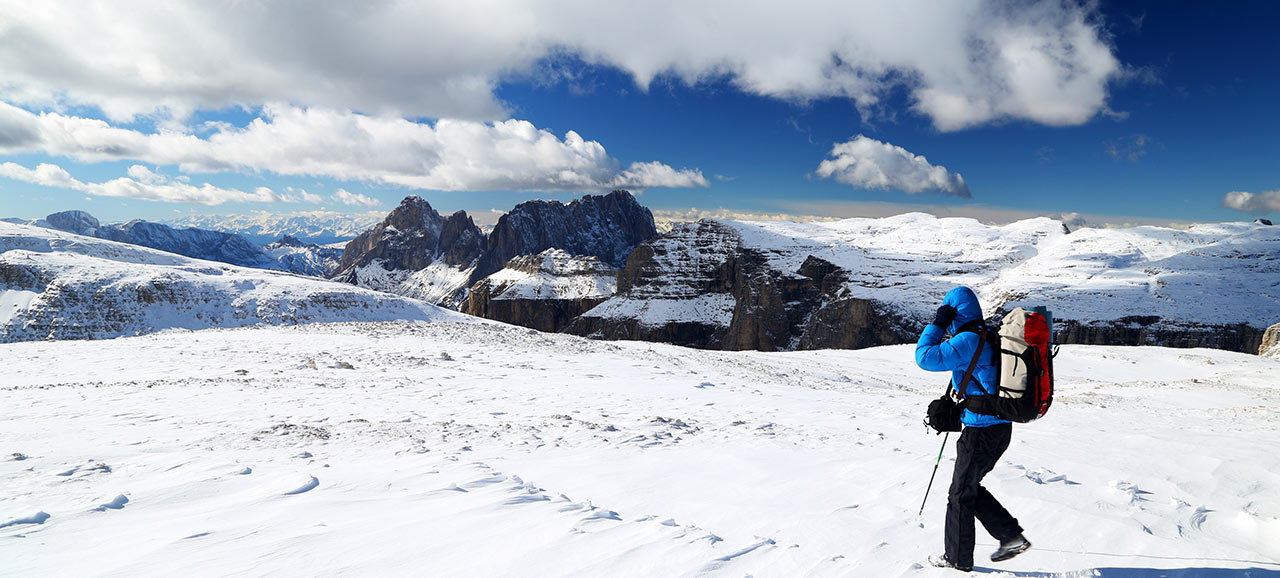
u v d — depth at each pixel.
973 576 3.45
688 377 23.52
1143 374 45.72
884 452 8.10
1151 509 5.00
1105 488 5.76
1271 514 4.93
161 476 5.80
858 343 156.00
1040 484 5.71
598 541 3.66
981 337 3.61
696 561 3.35
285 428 8.92
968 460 3.62
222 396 13.85
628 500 5.36
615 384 19.33
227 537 3.78
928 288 163.38
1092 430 10.97
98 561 3.36
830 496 5.45
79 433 9.20
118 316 89.25
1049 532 4.18
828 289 189.75
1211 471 6.92
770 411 14.42
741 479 6.28
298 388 15.54
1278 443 9.34
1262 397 23.08
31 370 19.81
